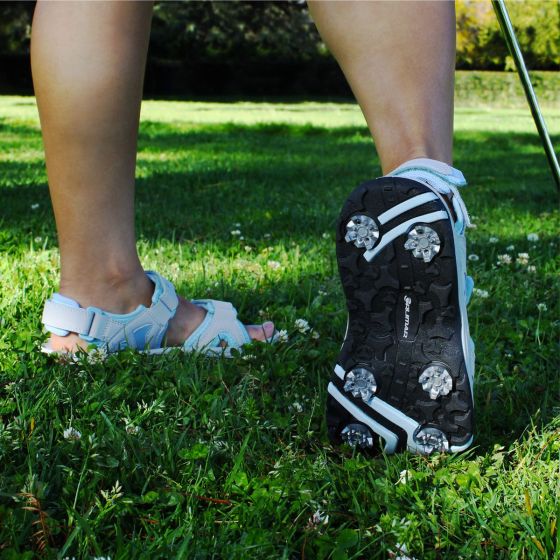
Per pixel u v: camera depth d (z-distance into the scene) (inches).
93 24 57.1
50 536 43.2
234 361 69.9
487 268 114.9
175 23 1057.5
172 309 72.3
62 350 69.9
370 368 50.8
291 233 138.2
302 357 72.0
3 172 221.0
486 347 74.2
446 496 47.6
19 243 121.3
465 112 786.8
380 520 45.2
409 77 51.4
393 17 50.8
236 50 1095.6
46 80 58.8
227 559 41.7
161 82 1050.1
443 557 42.9
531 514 45.4
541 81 940.6
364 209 48.4
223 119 573.6
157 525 44.4
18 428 53.9
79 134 60.9
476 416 59.9
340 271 50.3
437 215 47.3
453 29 52.7
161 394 61.7
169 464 51.3
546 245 129.6
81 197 65.3
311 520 45.2
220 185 203.5
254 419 57.9
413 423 50.9
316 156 301.4
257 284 100.0
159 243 124.1
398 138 52.1
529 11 963.3
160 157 284.5
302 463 51.7
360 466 50.4
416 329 49.5
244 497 48.0
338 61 53.9
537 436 55.1
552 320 86.9
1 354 70.6
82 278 68.8
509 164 291.6
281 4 1090.7
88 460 50.6
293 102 951.0
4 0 957.8
